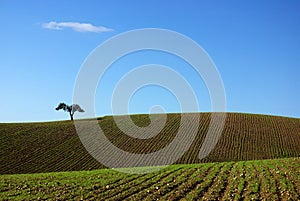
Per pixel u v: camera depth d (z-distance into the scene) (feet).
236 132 232.12
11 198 67.67
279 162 110.83
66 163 174.91
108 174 93.40
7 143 206.69
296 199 65.57
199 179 83.66
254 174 88.74
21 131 232.94
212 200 66.39
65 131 233.96
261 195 69.21
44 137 219.82
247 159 184.44
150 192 72.79
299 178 82.94
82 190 74.28
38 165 172.45
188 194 70.95
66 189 75.41
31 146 202.28
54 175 93.97
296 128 247.50
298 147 209.46
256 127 245.86
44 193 71.97
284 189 72.33
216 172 93.45
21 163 175.42
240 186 76.28
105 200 67.10
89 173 96.73
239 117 270.87
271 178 83.35
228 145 207.10
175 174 91.09
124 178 87.10
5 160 179.83
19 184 80.33
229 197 67.97
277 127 248.32
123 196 69.51
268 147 207.41
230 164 109.50
